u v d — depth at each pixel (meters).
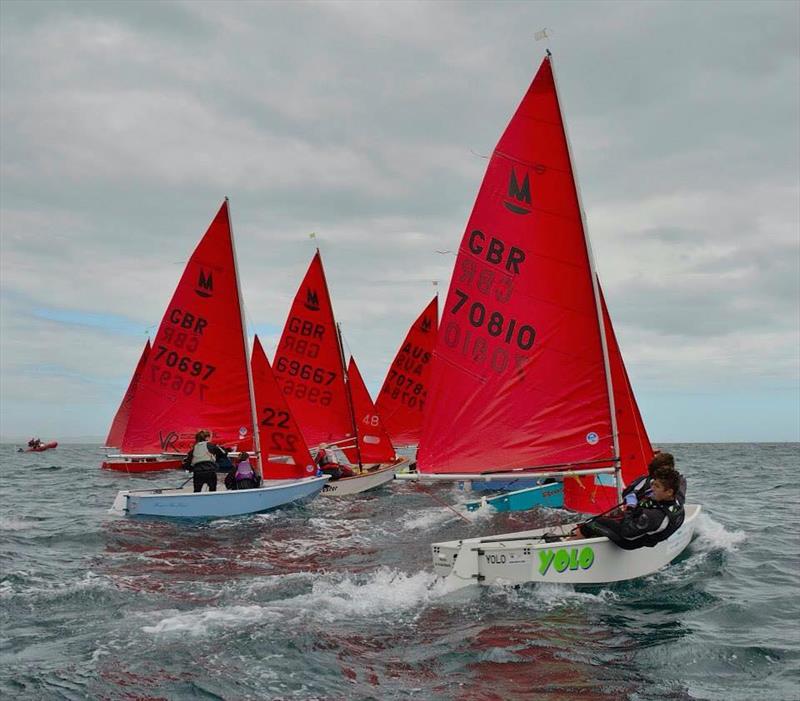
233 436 19.42
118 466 36.00
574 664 6.66
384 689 6.16
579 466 10.16
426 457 10.96
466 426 10.72
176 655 7.00
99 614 8.43
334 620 8.07
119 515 17.06
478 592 8.97
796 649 6.95
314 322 24.86
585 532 9.28
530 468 10.34
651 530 9.01
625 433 12.05
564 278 10.24
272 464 19.23
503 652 6.97
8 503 20.78
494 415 10.56
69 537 13.96
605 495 11.64
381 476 23.34
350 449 24.89
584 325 10.14
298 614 8.29
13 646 7.32
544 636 7.41
